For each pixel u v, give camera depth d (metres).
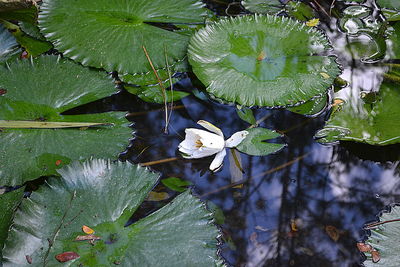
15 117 1.43
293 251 1.36
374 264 1.33
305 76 1.53
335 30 1.68
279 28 1.58
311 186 1.43
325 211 1.41
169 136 1.47
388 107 1.51
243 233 1.37
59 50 1.52
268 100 1.49
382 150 1.49
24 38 1.56
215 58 1.53
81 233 1.31
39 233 1.30
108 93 1.50
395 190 1.44
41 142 1.41
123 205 1.35
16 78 1.48
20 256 1.27
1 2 1.51
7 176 1.37
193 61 1.52
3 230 1.31
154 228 1.33
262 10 1.69
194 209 1.35
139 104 1.51
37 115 1.44
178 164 1.44
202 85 1.54
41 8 1.57
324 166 1.46
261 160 1.46
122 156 1.44
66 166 1.36
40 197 1.33
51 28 1.54
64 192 1.34
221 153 1.44
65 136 1.42
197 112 1.51
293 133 1.49
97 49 1.53
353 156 1.48
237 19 1.59
